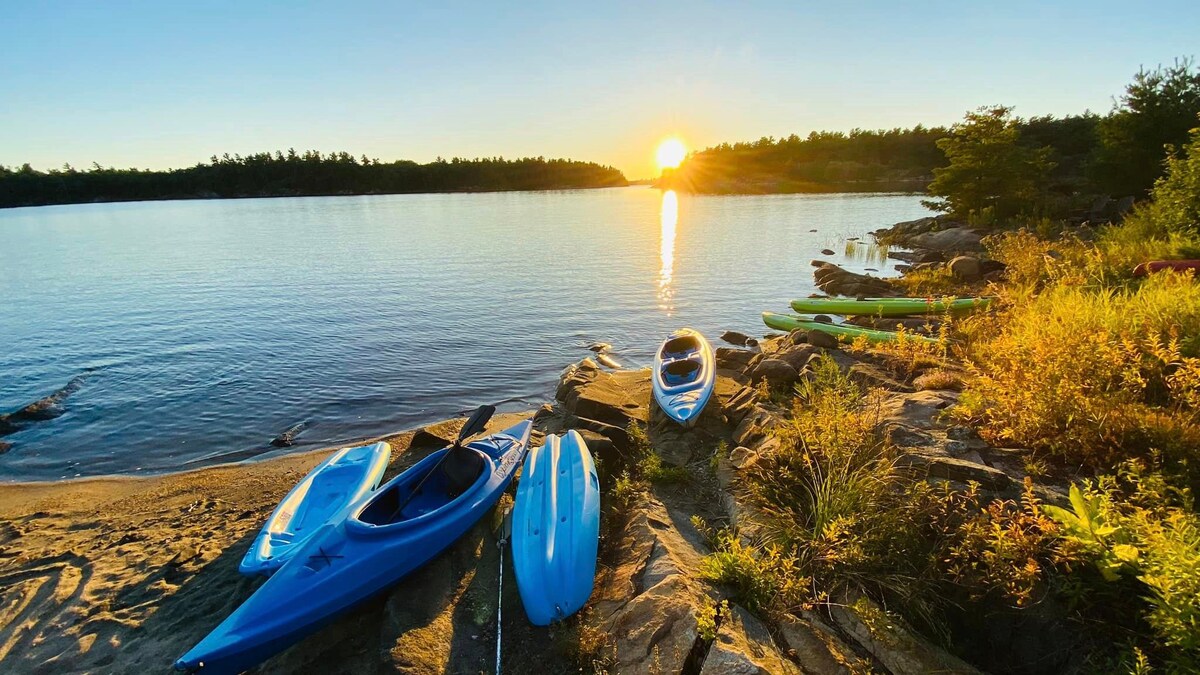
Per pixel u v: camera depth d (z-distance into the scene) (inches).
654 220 2223.2
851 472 220.5
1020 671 158.1
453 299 869.8
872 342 450.6
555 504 256.1
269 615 191.3
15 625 218.4
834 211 2336.4
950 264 775.7
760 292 887.7
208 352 616.1
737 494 249.3
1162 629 132.6
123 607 226.1
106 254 1445.6
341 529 224.5
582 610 201.2
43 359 595.5
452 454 285.7
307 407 471.2
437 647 191.2
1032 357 252.1
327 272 1128.2
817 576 188.4
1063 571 161.9
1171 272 359.9
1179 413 195.0
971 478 201.0
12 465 377.7
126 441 411.8
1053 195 1382.9
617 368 558.3
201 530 285.4
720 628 168.7
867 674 153.9
